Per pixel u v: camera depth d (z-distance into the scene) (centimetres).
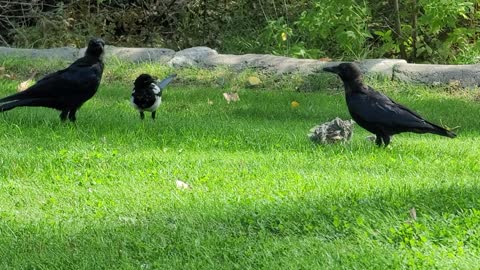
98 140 1223
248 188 973
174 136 1274
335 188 959
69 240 794
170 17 2445
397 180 1009
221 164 1095
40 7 2453
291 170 1070
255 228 826
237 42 2322
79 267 727
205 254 750
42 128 1281
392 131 1239
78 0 2425
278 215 846
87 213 880
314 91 1809
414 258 724
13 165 1046
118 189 965
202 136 1279
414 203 883
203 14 2433
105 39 2403
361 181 1000
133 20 2439
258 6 2402
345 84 1280
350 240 786
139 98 1400
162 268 721
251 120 1487
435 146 1263
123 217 863
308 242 774
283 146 1233
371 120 1235
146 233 806
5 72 1902
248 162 1111
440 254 733
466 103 1667
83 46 2352
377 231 796
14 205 909
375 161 1138
